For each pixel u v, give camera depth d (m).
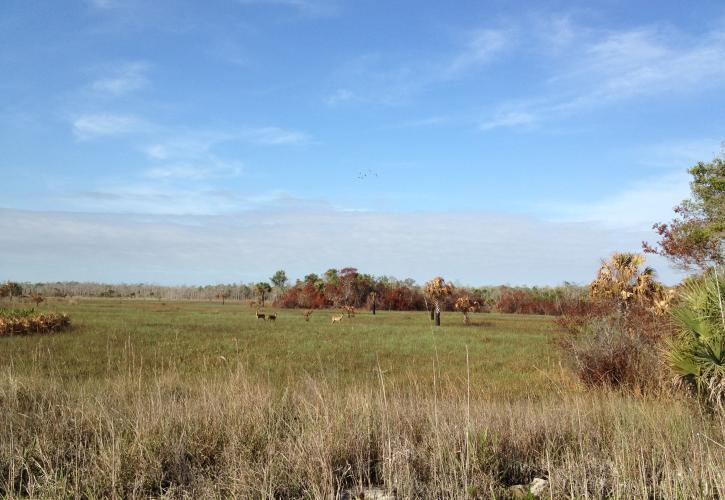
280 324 38.97
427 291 43.41
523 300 69.06
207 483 5.23
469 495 5.01
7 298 70.19
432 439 6.18
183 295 126.69
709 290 8.39
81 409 7.32
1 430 6.47
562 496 5.14
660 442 6.21
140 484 5.11
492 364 19.64
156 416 6.88
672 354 8.62
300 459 5.59
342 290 83.56
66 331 29.11
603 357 13.31
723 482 4.79
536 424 7.25
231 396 7.80
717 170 27.08
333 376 13.55
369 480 5.44
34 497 4.95
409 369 17.33
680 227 25.20
